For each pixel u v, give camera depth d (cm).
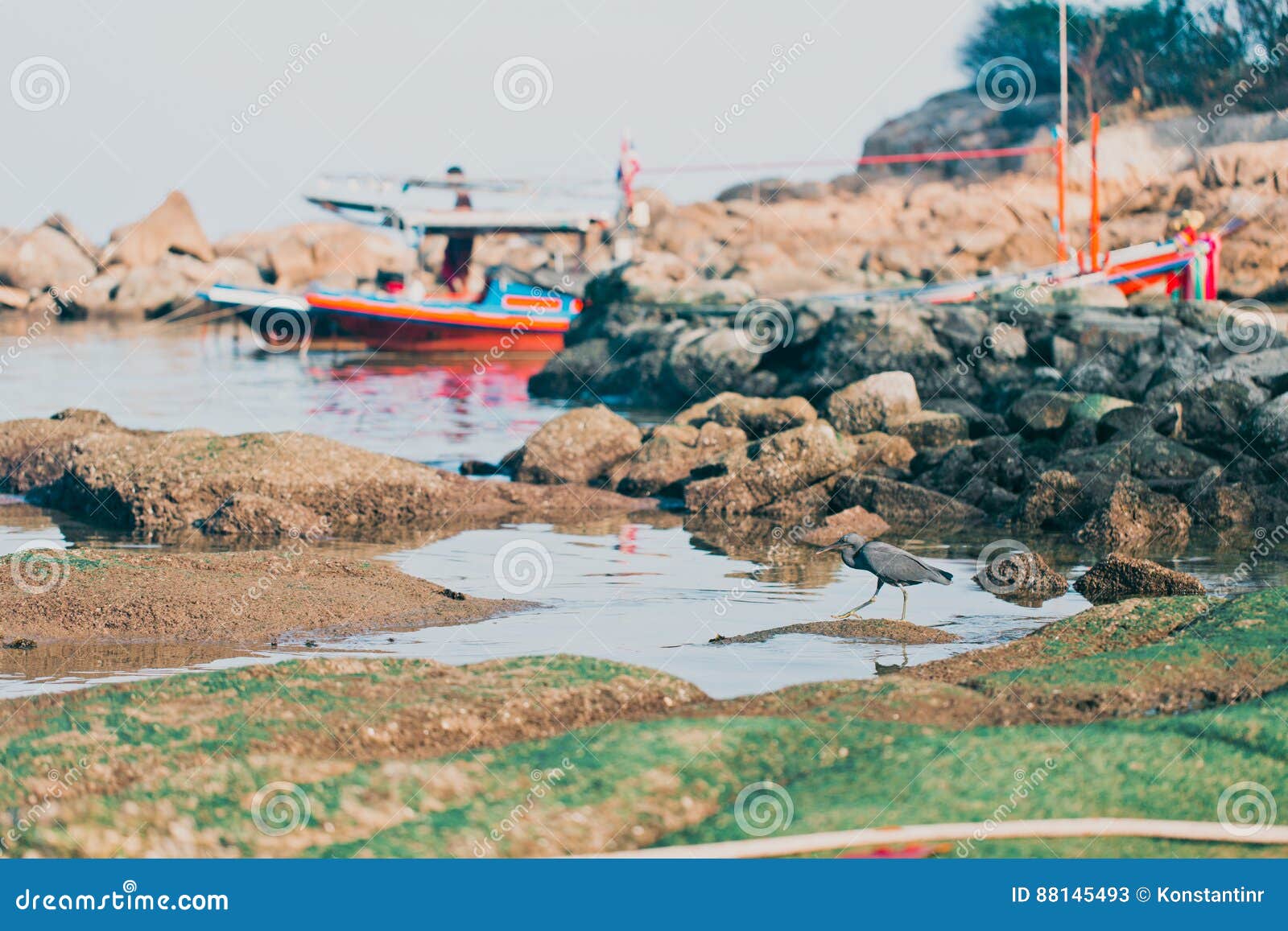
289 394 3491
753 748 837
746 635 1180
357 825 747
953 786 792
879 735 854
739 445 2155
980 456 2019
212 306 5859
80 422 2162
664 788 788
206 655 1099
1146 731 859
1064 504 1802
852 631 1182
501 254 5981
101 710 858
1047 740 846
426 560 1573
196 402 3266
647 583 1425
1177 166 5766
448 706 863
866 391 2317
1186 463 1909
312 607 1222
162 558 1332
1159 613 1102
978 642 1154
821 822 759
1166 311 2920
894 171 6512
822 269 5441
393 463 1923
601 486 2150
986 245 5600
